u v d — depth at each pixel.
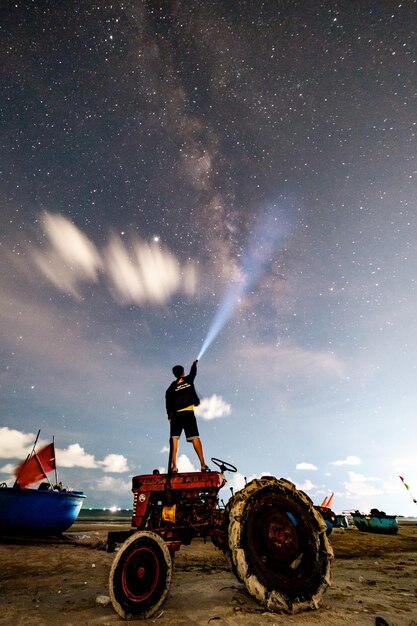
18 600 4.27
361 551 10.61
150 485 4.77
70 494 11.22
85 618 3.53
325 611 3.70
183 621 3.37
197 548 9.34
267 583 3.77
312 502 4.66
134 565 3.78
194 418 5.66
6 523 9.86
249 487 4.36
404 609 3.88
